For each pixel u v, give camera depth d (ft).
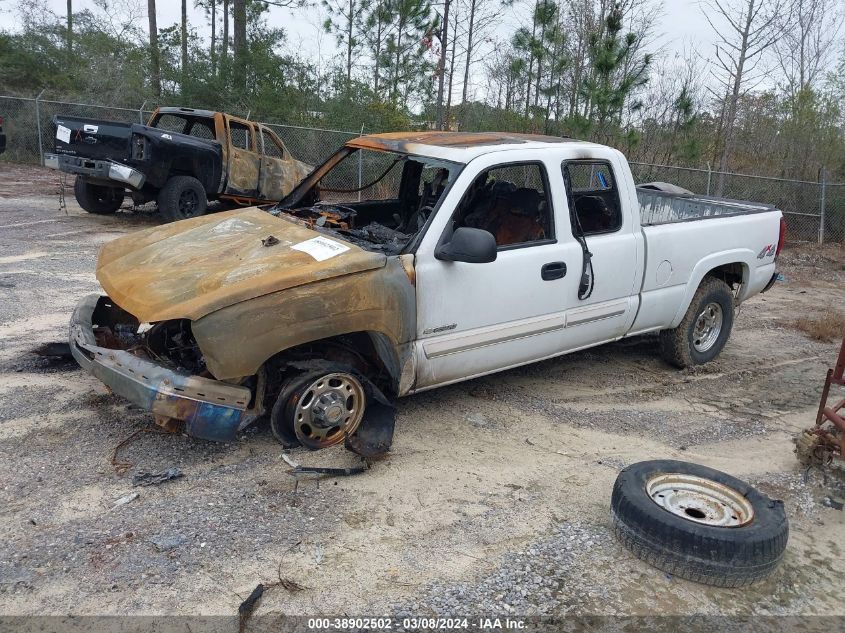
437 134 16.99
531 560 10.77
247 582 9.77
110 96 69.21
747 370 20.62
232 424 11.98
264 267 12.36
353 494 12.19
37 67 77.87
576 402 17.30
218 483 12.15
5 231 32.96
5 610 8.90
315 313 12.10
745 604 10.16
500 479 13.19
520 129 52.85
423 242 13.47
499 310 14.61
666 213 23.02
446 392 17.17
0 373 15.80
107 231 34.96
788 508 12.89
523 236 16.14
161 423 12.10
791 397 18.67
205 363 12.35
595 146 16.56
